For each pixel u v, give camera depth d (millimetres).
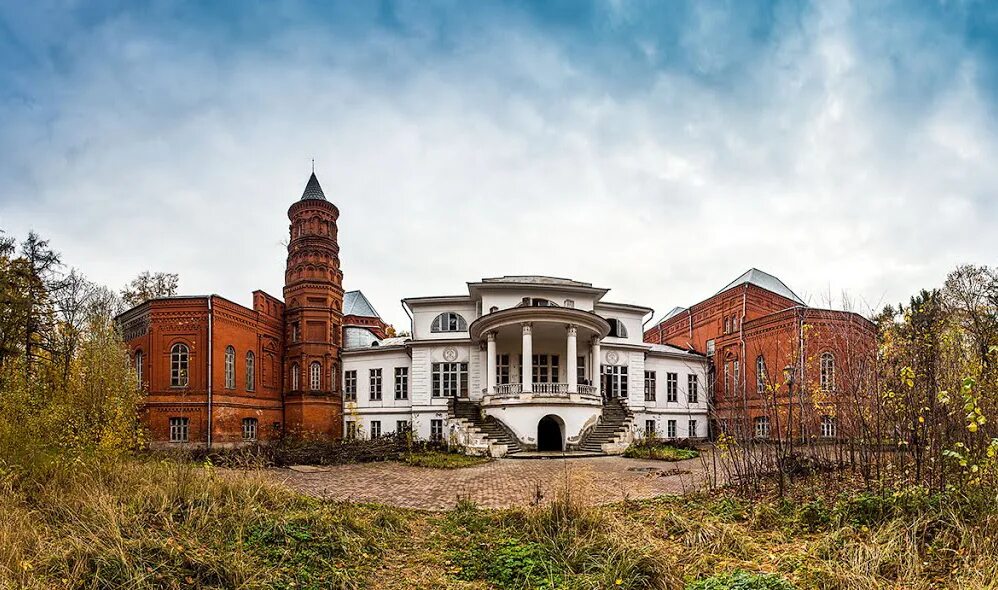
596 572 7504
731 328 40938
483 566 8133
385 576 7996
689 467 21391
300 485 17453
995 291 25219
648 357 40188
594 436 29766
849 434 11383
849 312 12195
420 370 37000
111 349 17938
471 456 27484
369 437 38031
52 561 7086
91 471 10930
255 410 36406
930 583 6598
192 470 11219
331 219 41688
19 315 27016
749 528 9492
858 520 8734
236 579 7141
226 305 34375
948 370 9711
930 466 9625
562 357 36688
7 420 11430
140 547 7449
